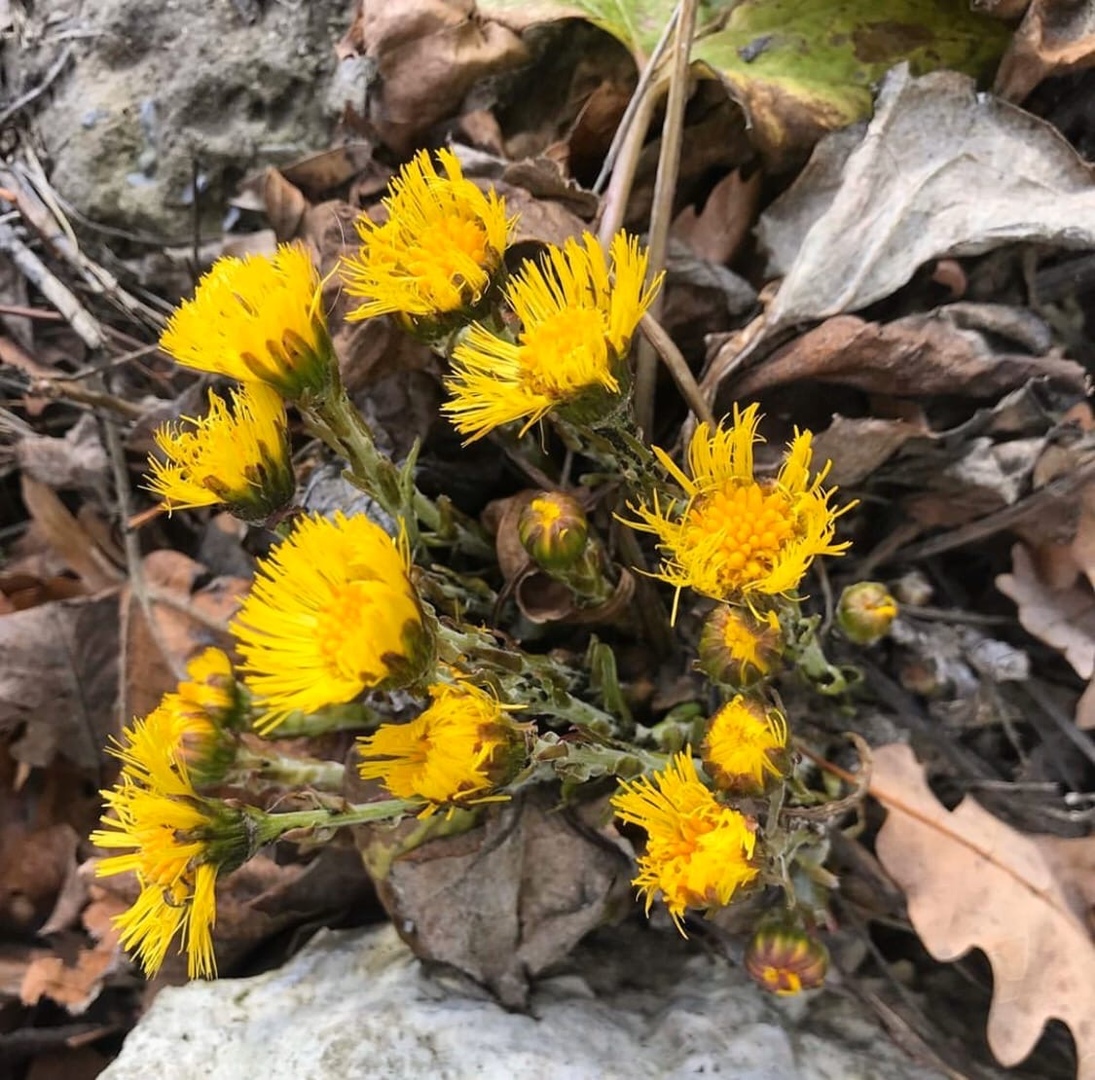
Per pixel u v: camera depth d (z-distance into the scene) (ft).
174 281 0.72
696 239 0.59
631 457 0.44
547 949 0.55
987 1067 0.54
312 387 0.43
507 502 0.57
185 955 0.62
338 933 0.61
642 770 0.48
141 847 0.43
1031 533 0.57
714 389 0.56
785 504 0.41
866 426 0.54
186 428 0.67
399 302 0.43
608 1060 0.52
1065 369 0.53
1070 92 0.58
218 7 0.70
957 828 0.53
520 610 0.55
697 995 0.56
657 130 0.60
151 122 0.71
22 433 0.72
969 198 0.55
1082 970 0.51
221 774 0.48
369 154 0.64
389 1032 0.53
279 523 0.46
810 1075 0.52
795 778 0.48
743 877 0.40
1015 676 0.57
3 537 0.74
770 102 0.58
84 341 0.72
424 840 0.53
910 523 0.59
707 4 0.61
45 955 0.66
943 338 0.54
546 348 0.40
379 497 0.48
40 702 0.64
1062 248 0.56
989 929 0.52
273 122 0.70
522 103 0.65
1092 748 0.56
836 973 0.55
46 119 0.73
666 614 0.57
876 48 0.59
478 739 0.39
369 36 0.62
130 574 0.67
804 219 0.58
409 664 0.38
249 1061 0.53
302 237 0.63
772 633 0.42
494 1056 0.51
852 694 0.59
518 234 0.55
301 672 0.37
